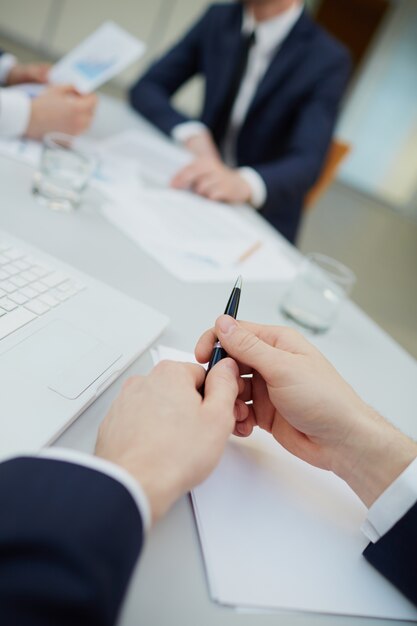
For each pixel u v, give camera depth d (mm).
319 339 623
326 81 1344
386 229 4168
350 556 327
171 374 342
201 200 950
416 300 2854
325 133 1288
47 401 329
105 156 973
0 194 661
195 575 279
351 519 357
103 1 3615
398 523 323
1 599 188
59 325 407
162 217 795
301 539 323
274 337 416
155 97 1403
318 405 361
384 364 622
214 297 617
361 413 365
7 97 820
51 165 684
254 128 1425
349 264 3004
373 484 352
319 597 289
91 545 213
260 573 289
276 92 1372
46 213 663
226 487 340
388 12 3994
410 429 499
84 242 626
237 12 1512
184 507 320
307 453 389
